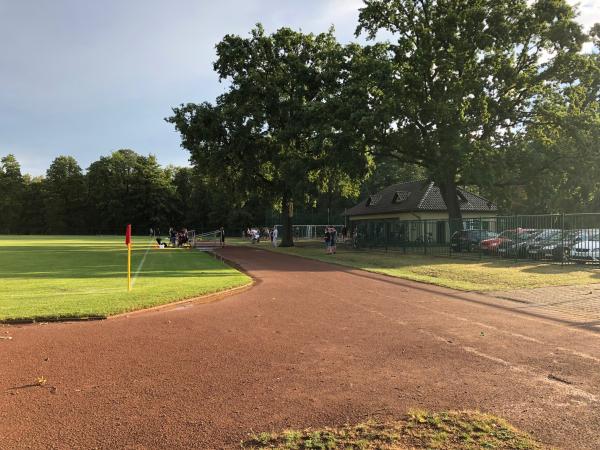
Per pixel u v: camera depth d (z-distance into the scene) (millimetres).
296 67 40188
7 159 113125
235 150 40719
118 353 6988
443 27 31141
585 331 8453
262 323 9172
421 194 47969
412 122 31766
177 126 41562
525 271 18672
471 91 30531
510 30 30672
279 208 49281
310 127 37375
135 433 4332
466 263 22781
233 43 42000
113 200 105812
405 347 7328
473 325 8984
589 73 31828
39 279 16234
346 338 7934
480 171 28734
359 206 59250
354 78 33375
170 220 109000
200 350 7160
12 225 108562
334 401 5074
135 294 12297
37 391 5402
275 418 4641
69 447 4066
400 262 23938
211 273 18781
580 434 4242
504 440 4121
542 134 33062
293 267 22281
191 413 4777
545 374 5973
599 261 20281
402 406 4918
